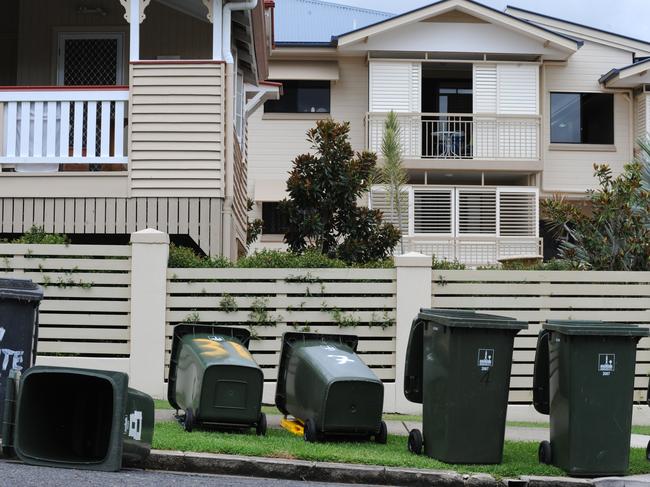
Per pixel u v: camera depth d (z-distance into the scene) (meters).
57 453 7.86
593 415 8.23
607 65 26.42
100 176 13.54
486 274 11.98
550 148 25.84
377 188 23.69
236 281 11.78
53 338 11.61
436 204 24.56
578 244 15.23
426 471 8.01
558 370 8.43
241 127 18.28
